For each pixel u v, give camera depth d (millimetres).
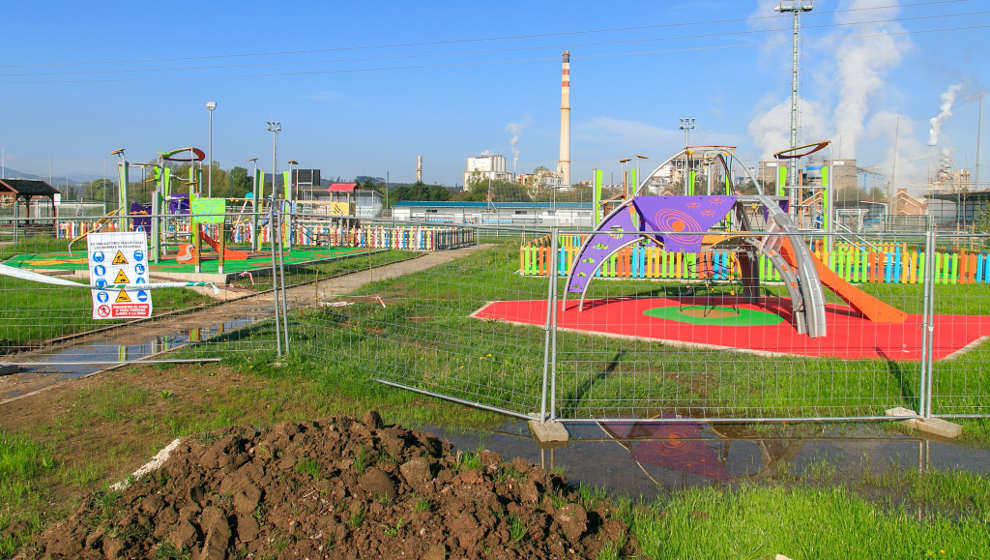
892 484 5027
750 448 5824
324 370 7727
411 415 6547
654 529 4094
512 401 6816
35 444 5449
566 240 23938
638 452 5723
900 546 3904
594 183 23781
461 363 8219
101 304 8070
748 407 6613
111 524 3754
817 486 4992
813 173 28297
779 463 5480
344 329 10375
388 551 3578
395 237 30391
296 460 4320
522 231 6605
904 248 18406
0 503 4410
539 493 4191
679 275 19359
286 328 8430
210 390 7148
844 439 6047
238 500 3932
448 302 13977
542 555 3578
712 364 8320
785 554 3832
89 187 64562
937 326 11281
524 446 5852
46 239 28406
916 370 7773
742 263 14586
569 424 6453
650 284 17969
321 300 13586
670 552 3834
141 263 8062
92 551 3598
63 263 18234
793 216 17094
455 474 4398
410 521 3785
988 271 18500
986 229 30469
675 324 11414
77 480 4809
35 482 4770
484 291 16078
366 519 3832
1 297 12688
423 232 29375
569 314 12656
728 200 12484
